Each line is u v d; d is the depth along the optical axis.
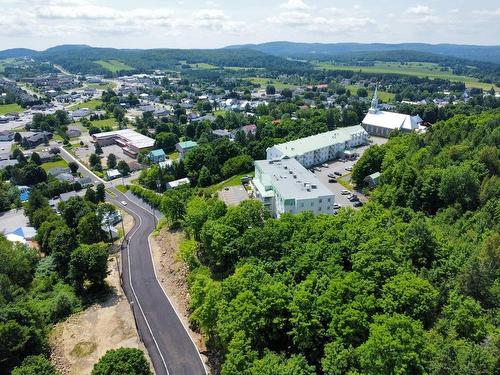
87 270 112.50
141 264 129.38
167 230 151.38
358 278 80.56
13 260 120.00
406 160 164.12
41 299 111.31
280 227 104.94
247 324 74.56
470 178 129.75
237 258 105.06
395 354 59.56
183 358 86.94
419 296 74.00
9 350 81.62
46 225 144.62
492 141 158.38
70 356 89.75
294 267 89.69
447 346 60.53
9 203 193.00
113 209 163.88
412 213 126.00
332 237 98.56
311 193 141.38
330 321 71.94
